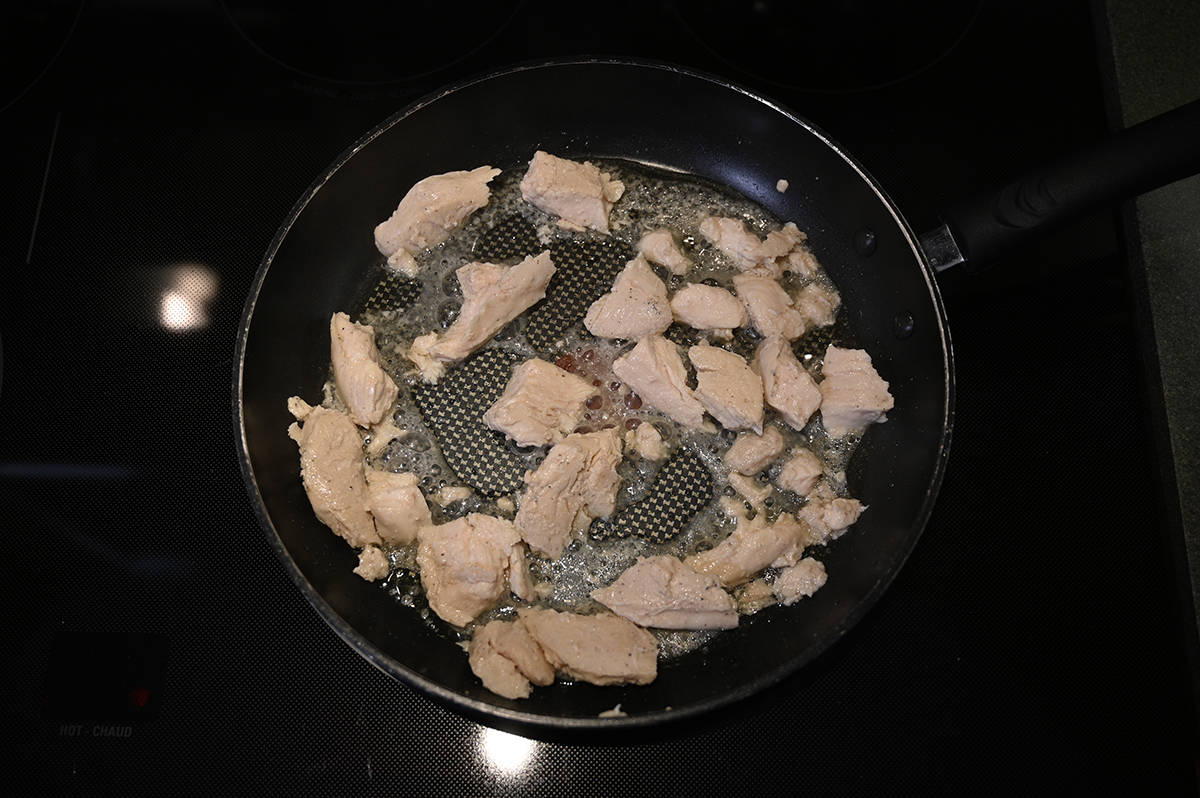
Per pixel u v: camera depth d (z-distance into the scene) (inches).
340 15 21.5
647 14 21.7
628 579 17.4
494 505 18.3
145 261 19.7
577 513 18.0
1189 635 17.7
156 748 16.6
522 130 20.8
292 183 20.3
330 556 18.0
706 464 18.7
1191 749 17.1
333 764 16.6
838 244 20.3
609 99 20.3
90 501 18.1
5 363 18.9
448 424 18.9
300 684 17.1
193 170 20.3
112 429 18.6
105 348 19.1
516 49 21.3
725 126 20.4
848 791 16.7
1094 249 20.1
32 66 20.8
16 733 16.6
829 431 19.0
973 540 18.3
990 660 17.6
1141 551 18.3
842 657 17.5
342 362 18.5
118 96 20.7
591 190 19.8
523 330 19.7
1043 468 18.8
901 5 21.8
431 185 19.7
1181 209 20.8
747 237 19.8
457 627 17.5
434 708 17.0
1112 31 22.4
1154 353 19.4
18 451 18.4
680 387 18.5
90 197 20.1
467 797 16.5
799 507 18.5
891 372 19.4
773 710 17.2
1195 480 19.1
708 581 17.1
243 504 18.2
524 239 20.3
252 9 21.4
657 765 16.8
